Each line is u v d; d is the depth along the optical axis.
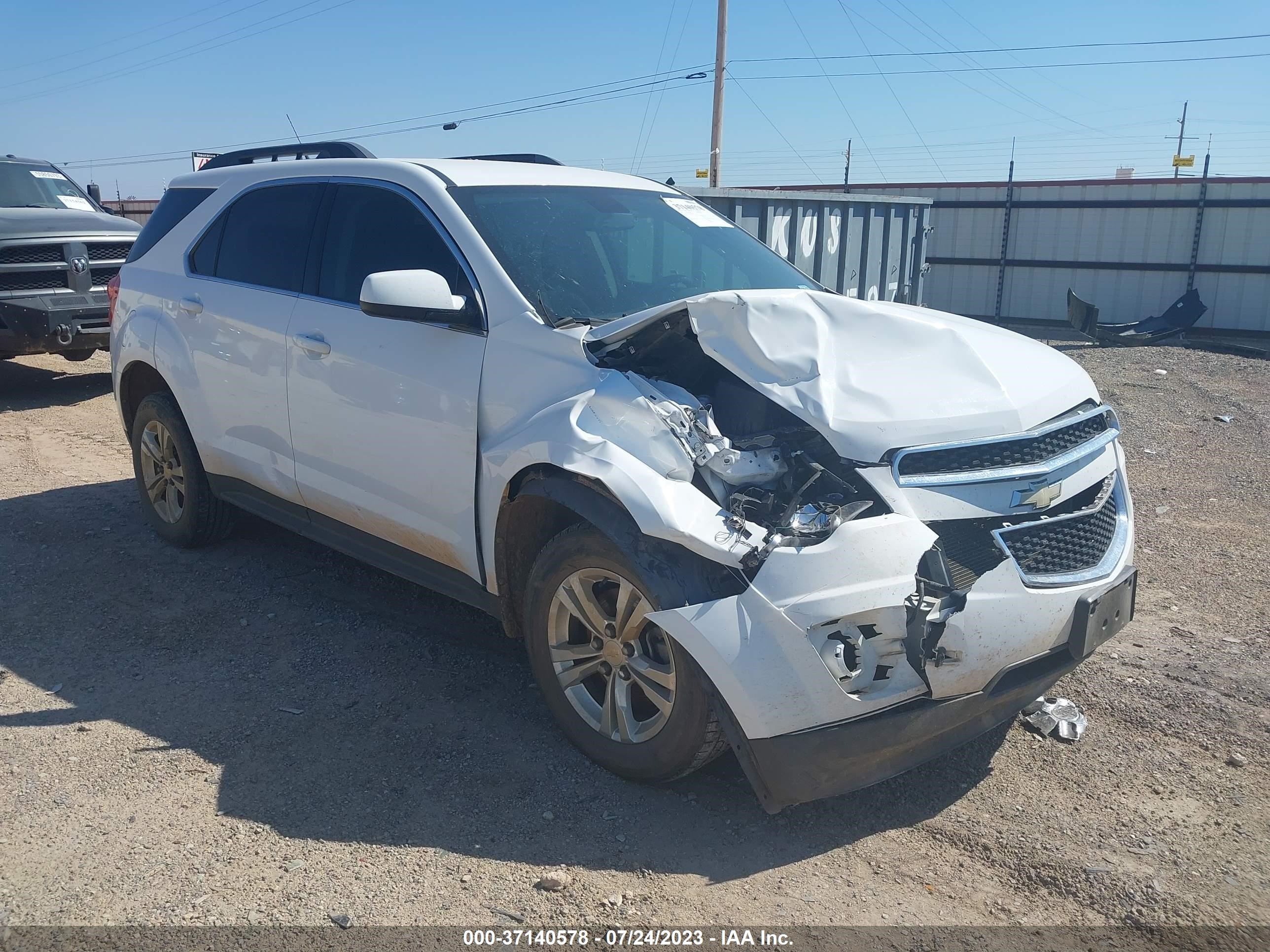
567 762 3.49
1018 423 3.21
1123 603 3.39
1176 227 18.75
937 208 21.11
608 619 3.28
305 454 4.41
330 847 3.01
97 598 4.88
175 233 5.38
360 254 4.30
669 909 2.77
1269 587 5.14
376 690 4.00
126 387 5.64
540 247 3.99
